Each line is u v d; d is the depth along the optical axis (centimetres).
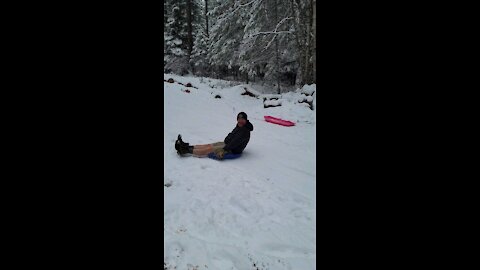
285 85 1788
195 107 974
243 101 1248
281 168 496
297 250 275
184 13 2280
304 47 1312
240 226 309
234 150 530
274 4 1436
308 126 830
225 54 1691
